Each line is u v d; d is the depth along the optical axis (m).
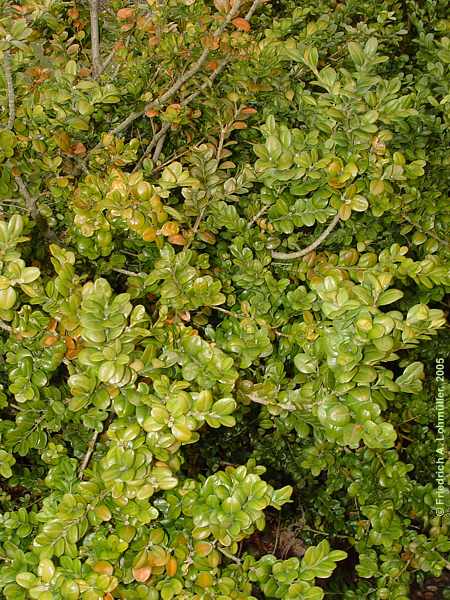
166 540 0.26
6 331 0.35
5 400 0.30
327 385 0.25
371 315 0.24
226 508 0.24
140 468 0.24
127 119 0.41
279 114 0.44
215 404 0.24
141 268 0.40
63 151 0.39
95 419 0.29
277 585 0.25
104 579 0.23
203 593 0.25
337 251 0.43
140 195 0.29
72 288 0.27
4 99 0.37
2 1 0.40
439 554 0.38
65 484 0.27
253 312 0.34
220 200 0.37
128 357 0.24
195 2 0.44
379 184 0.31
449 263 0.34
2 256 0.26
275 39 0.44
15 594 0.24
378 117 0.30
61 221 0.40
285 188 0.36
